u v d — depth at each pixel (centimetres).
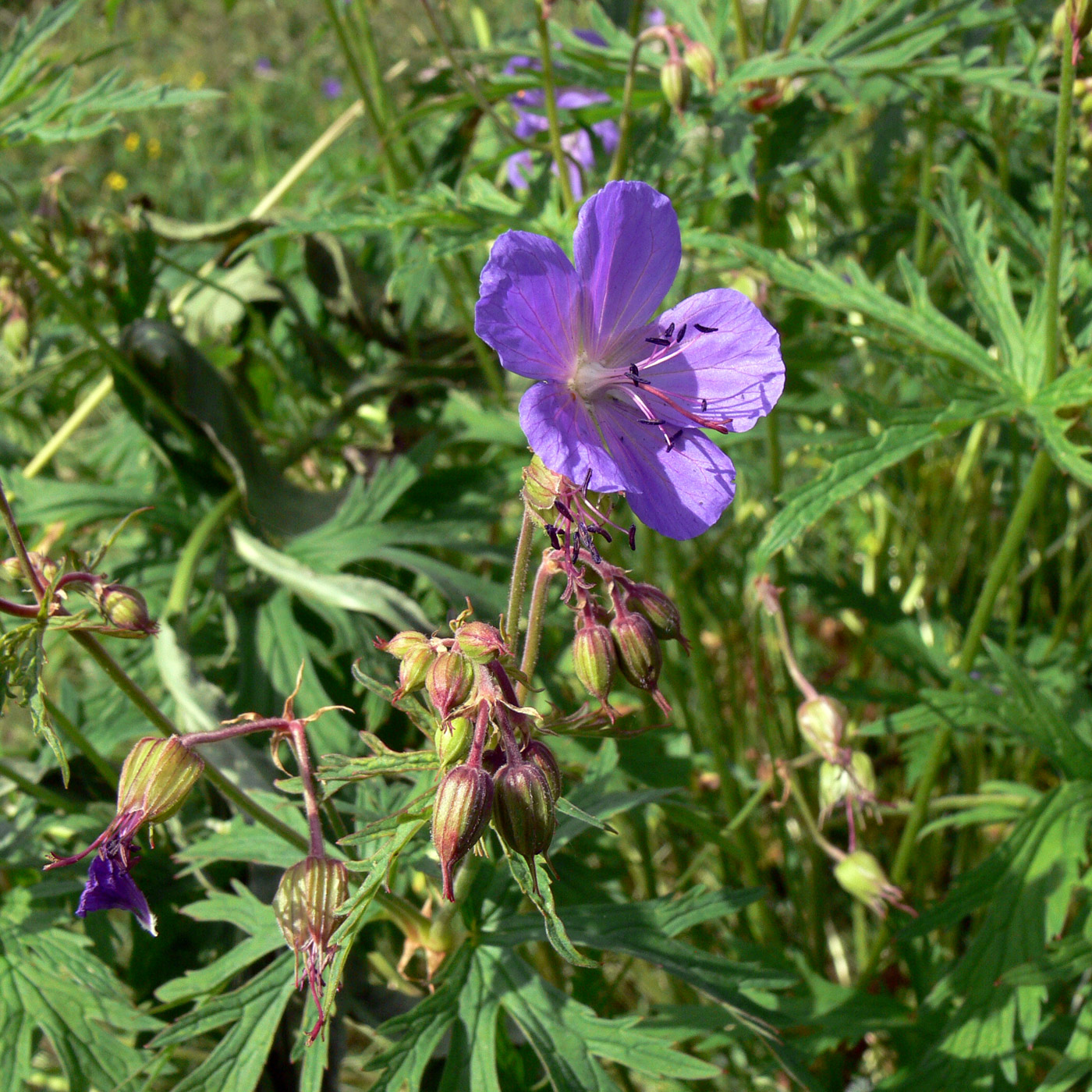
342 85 76
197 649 26
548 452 12
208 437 27
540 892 13
